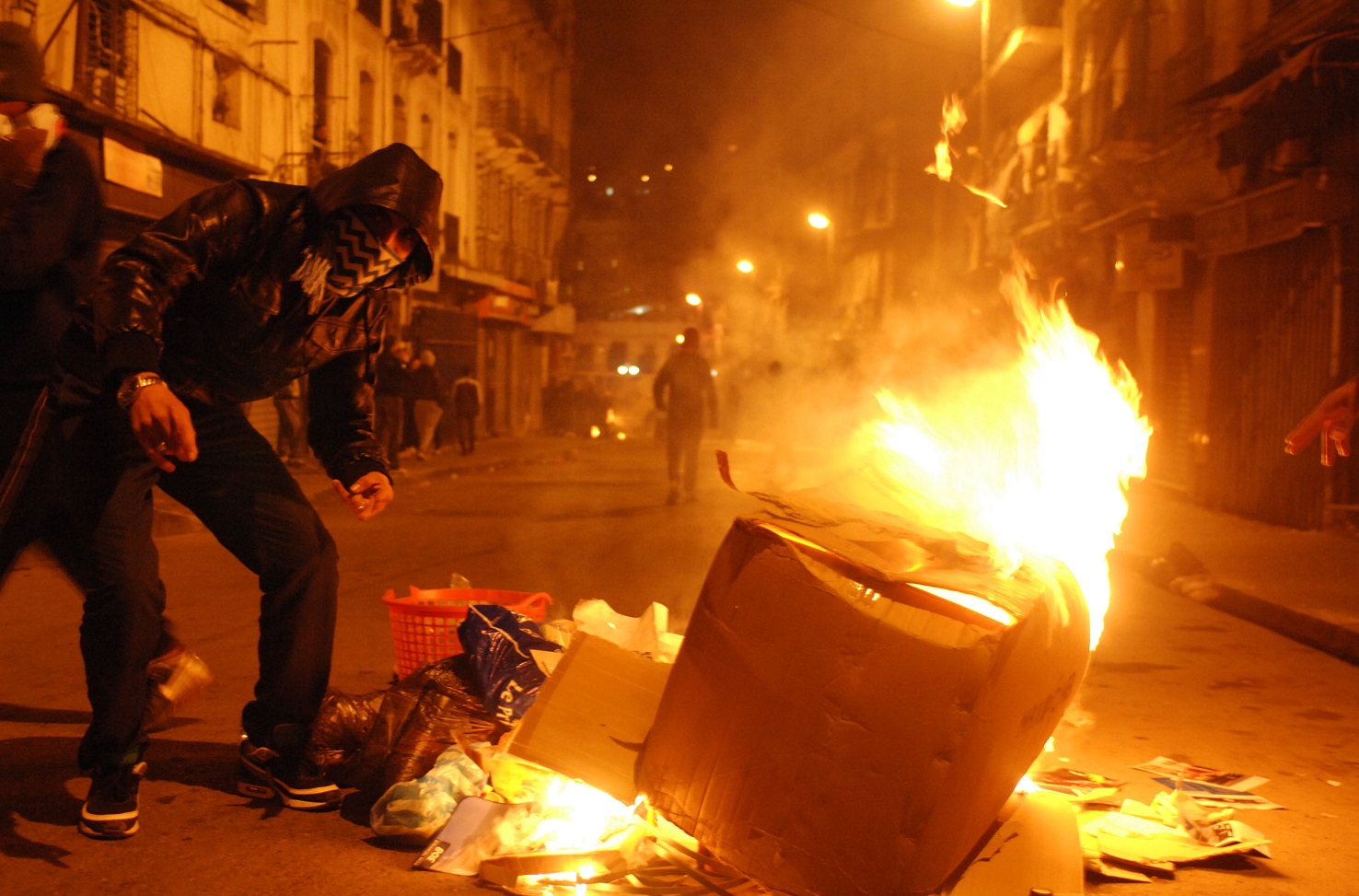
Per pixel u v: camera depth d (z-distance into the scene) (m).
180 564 8.57
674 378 14.53
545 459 26.48
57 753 3.94
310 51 20.89
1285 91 10.91
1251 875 3.21
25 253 2.97
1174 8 18.22
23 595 7.16
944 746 2.48
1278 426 13.38
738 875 2.75
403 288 3.43
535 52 39.75
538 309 41.56
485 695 3.49
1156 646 6.68
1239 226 14.41
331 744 3.53
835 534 2.64
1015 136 29.03
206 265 3.12
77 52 12.95
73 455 3.11
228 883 2.94
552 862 2.90
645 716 3.04
